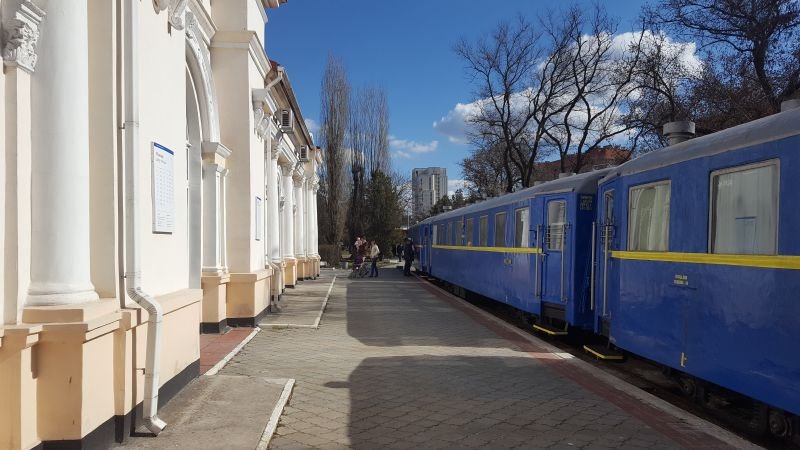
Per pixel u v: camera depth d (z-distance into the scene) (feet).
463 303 57.77
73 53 14.07
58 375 13.57
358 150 160.15
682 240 20.76
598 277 29.43
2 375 12.80
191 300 21.56
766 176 16.93
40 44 13.52
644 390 24.98
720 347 18.47
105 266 15.40
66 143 13.89
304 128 69.87
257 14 41.09
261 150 42.11
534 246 38.50
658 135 66.23
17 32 12.76
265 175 45.85
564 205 35.01
